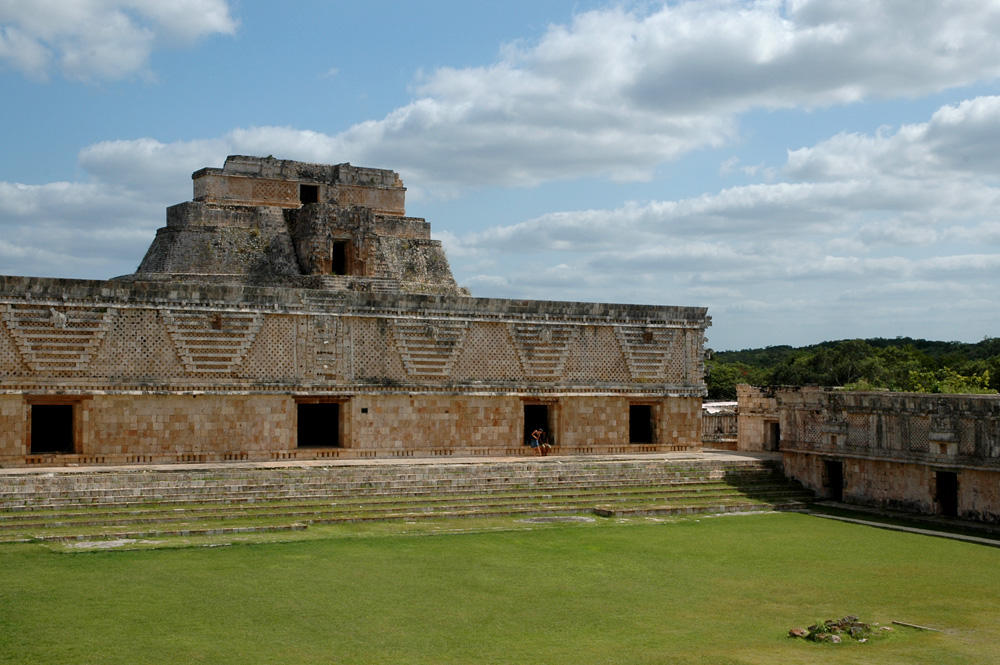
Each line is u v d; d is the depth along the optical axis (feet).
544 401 140.46
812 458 131.13
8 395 108.47
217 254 141.59
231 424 119.85
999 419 108.17
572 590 78.54
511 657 60.90
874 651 64.59
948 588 83.25
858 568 89.92
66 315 111.04
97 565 79.41
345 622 67.15
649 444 148.66
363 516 103.14
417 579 79.87
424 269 157.58
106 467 110.52
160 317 116.26
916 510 117.60
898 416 119.55
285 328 123.34
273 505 103.91
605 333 144.56
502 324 136.98
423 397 131.75
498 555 89.81
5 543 85.46
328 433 144.77
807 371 319.06
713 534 104.06
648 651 62.95
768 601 77.61
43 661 56.95
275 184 151.23
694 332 151.74
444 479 116.47
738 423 157.48
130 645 60.29
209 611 68.18
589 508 114.11
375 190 159.02
